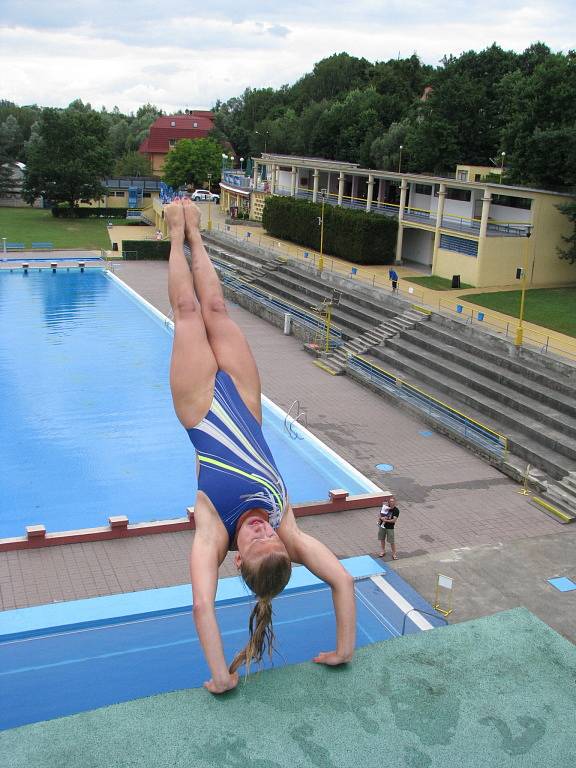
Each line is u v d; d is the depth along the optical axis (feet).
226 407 20.10
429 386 118.83
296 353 143.13
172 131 400.88
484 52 231.30
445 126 207.31
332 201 220.64
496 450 96.63
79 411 111.14
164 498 86.07
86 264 220.02
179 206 23.63
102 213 319.88
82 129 313.94
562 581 69.92
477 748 13.85
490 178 182.50
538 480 89.30
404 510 83.56
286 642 55.67
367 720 14.29
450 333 129.18
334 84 365.81
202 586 15.87
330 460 96.84
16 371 127.44
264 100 423.23
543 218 161.17
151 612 58.59
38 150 306.76
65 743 13.37
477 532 79.05
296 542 17.69
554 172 163.94
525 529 80.07
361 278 168.35
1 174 346.95
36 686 50.57
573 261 161.07
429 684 15.31
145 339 150.20
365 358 132.67
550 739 14.17
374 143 242.78
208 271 23.11
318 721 14.17
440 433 106.01
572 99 160.15
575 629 62.80
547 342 115.85
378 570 70.08
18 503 83.66
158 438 102.99
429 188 192.65
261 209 257.34
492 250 159.53
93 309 173.27
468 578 69.82
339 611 16.08
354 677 15.37
